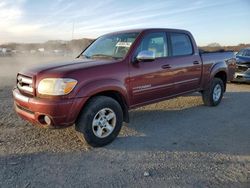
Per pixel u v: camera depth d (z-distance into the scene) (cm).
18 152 398
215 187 308
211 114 631
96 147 423
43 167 353
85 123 403
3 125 518
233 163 372
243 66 1084
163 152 408
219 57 695
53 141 444
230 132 505
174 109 672
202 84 646
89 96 396
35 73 397
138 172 344
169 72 534
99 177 330
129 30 530
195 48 617
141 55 457
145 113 632
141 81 477
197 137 476
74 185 311
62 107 372
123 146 430
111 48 503
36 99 384
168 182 319
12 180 319
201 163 371
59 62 450
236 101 788
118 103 443
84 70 397
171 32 558
